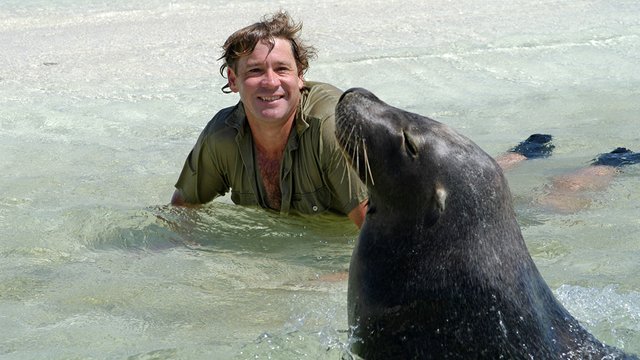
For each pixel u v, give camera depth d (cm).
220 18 1658
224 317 667
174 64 1373
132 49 1455
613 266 733
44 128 1138
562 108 1204
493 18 1633
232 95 1245
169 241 812
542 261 748
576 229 821
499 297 529
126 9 1755
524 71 1359
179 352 602
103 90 1268
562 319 566
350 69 1334
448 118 1173
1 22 1662
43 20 1673
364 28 1566
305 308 678
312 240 814
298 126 789
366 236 567
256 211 857
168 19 1662
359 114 569
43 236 820
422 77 1326
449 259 533
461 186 534
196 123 1155
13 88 1273
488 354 531
